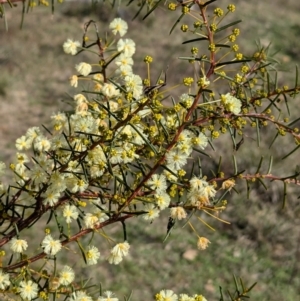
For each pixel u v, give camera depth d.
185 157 1.51
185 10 1.47
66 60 9.07
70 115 1.77
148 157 1.59
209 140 1.59
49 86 8.34
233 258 5.05
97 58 9.01
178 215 1.56
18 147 1.76
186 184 1.60
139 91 1.51
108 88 1.67
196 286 4.76
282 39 9.05
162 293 1.56
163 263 4.96
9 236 1.74
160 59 8.55
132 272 4.83
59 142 1.67
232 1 10.50
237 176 1.66
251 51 8.32
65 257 4.81
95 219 1.63
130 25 9.72
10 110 7.68
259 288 4.76
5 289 1.71
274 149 6.03
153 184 1.56
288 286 4.79
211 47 1.47
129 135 1.55
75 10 10.32
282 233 5.25
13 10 10.45
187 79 1.49
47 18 10.19
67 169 1.63
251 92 1.69
